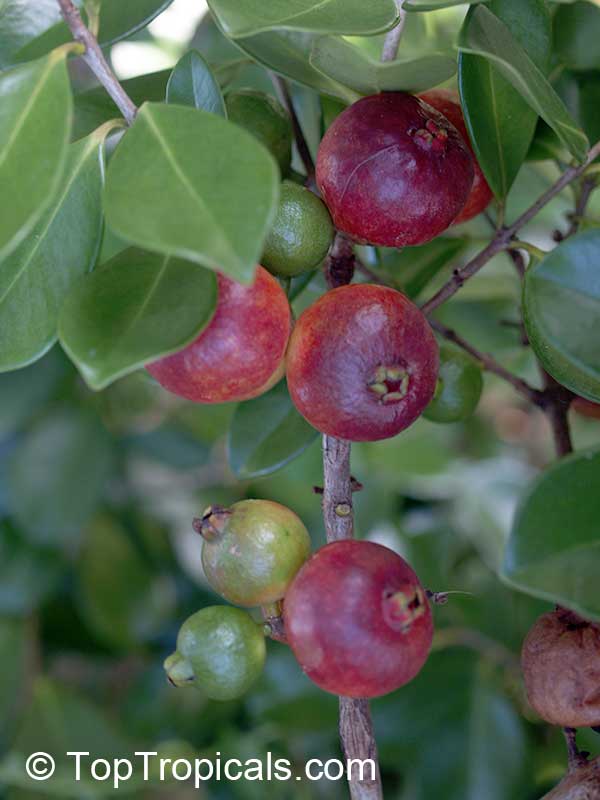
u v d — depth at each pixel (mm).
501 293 403
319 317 229
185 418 532
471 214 283
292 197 246
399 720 374
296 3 232
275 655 394
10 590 474
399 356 225
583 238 224
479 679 377
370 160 234
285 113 285
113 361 210
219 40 399
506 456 557
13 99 221
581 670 241
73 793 422
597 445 215
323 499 251
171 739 463
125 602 507
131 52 427
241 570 238
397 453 469
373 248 325
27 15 281
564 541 208
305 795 409
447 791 366
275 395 298
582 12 295
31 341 247
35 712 467
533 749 383
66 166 253
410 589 219
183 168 208
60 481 478
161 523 532
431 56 229
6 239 205
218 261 192
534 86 234
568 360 230
